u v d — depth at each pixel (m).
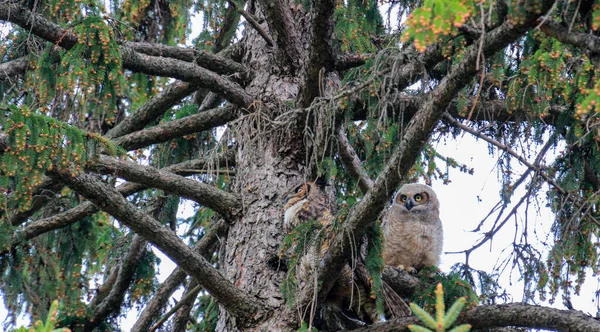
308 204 11.88
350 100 10.45
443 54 8.62
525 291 11.02
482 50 8.07
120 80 12.29
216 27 15.16
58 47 12.78
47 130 10.27
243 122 11.91
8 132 10.14
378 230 9.77
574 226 10.91
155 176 11.90
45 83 12.80
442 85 8.56
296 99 11.69
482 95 11.63
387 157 12.00
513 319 9.48
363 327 10.20
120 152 11.79
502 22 7.88
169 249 10.80
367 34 12.44
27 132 10.18
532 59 9.31
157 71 12.86
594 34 7.49
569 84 9.41
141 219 10.72
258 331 10.93
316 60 11.02
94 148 10.80
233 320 11.26
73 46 12.35
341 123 10.87
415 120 8.85
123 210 10.69
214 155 11.88
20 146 10.07
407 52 9.62
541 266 10.95
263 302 11.22
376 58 9.81
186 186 12.09
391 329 10.01
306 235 9.85
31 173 10.22
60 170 10.34
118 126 14.55
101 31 12.26
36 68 12.81
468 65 8.23
